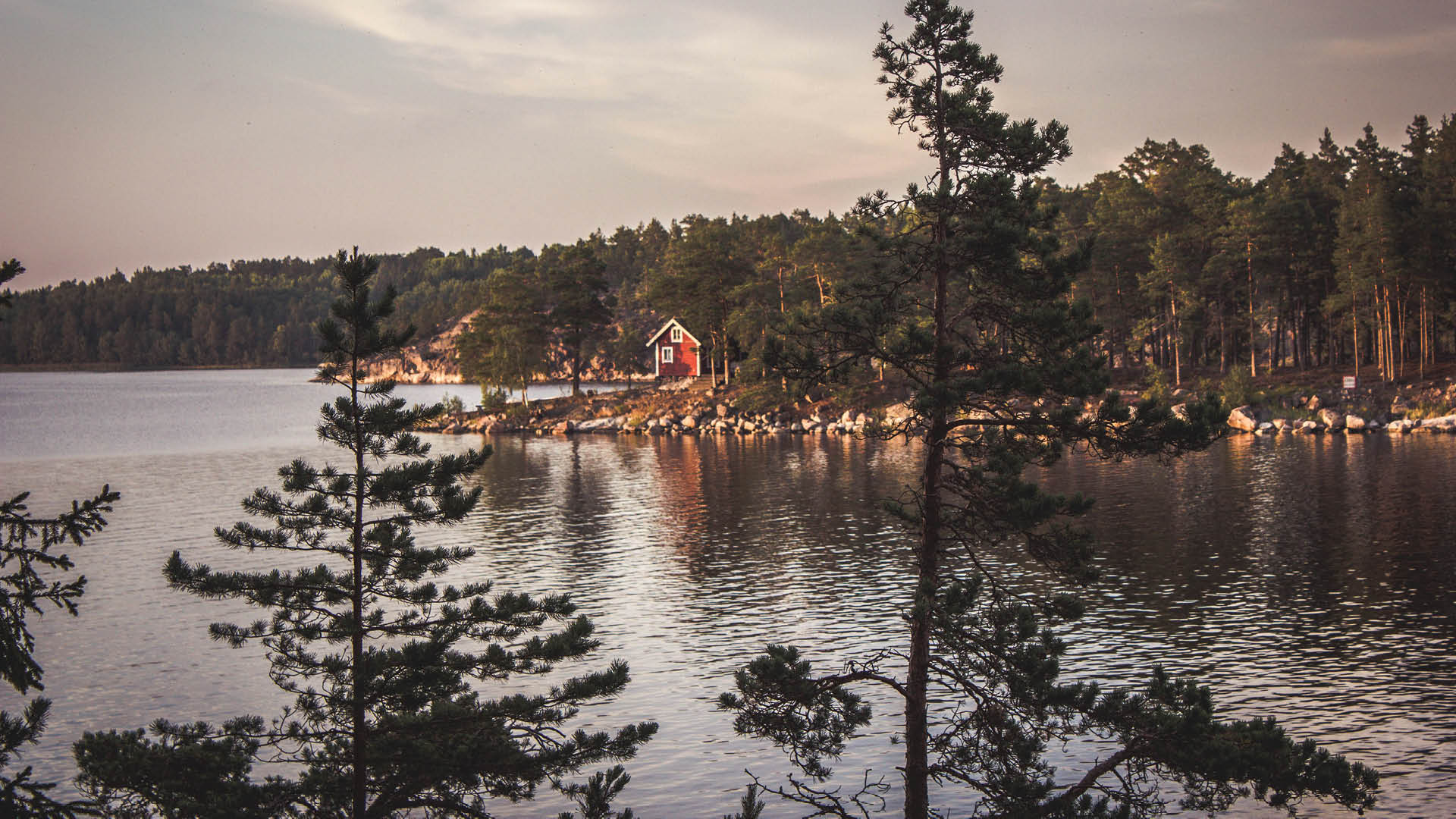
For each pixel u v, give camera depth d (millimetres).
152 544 48156
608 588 38969
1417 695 25656
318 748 17016
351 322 15219
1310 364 100625
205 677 29984
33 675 8508
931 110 15828
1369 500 49938
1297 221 92375
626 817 16141
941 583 16594
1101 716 15500
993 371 15312
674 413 102125
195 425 118750
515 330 114188
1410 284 87375
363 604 16156
